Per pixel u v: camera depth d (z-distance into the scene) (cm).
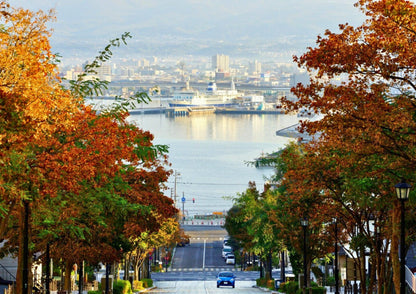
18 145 5053
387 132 5512
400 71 5319
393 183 6125
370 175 6006
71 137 5950
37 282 12000
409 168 5506
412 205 6300
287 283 13625
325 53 5284
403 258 5353
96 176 6750
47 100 5234
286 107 5672
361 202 6606
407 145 5484
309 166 7419
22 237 6844
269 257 17575
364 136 5534
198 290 15925
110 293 11894
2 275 12169
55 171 5688
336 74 5425
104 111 6612
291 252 13050
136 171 9762
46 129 5434
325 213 8531
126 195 9312
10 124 4753
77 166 5809
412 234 7494
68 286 10244
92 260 9544
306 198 8662
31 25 5181
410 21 5109
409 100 5334
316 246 11762
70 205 6950
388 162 5866
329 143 5959
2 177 5312
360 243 8400
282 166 11450
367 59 5172
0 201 5456
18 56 5028
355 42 5284
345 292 12069
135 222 9825
